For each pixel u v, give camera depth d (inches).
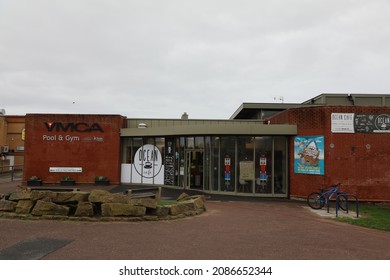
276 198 613.3
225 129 640.4
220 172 656.4
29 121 802.2
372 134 569.3
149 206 353.1
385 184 560.7
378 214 448.5
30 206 349.1
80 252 229.5
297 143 605.9
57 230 293.9
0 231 287.1
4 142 1338.6
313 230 326.6
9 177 1023.0
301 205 530.3
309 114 593.6
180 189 721.6
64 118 807.1
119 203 343.6
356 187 561.6
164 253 232.1
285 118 647.8
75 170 799.1
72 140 804.0
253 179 633.0
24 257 215.9
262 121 880.9
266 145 634.8
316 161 577.6
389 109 570.6
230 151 652.1
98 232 289.7
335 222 380.2
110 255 224.4
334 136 569.6
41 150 798.5
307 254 238.7
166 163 775.7
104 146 805.9
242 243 265.6
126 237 274.5
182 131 690.2
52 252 228.5
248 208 475.5
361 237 300.0
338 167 565.0
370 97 799.1
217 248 248.5
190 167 718.5
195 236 285.1
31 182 766.5
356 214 437.1
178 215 369.4
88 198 346.9
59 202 347.6
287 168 622.8
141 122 869.2
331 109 574.2
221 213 417.4
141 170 805.2
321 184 568.1
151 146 799.7
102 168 802.8
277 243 268.8
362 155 565.9
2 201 356.5
